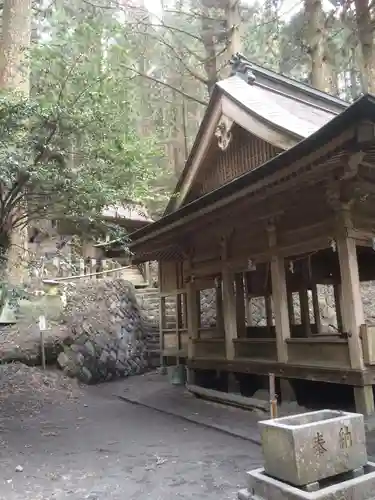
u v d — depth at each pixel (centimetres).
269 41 1909
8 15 971
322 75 1467
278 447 327
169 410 775
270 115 768
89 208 688
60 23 1240
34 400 876
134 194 765
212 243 945
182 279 1179
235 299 930
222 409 762
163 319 1297
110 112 720
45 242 1517
